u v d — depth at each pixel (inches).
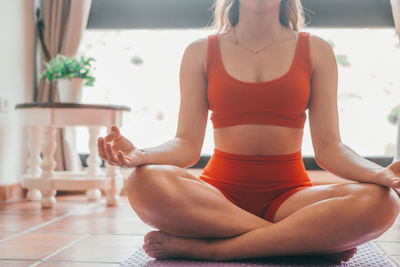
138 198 49.7
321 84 60.6
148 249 54.0
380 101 133.5
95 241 67.9
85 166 142.4
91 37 142.2
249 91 58.2
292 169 59.7
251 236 50.4
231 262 51.2
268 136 58.7
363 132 134.1
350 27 132.0
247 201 58.6
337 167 54.7
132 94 141.2
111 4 139.6
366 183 49.7
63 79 111.0
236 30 63.6
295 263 51.1
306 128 137.8
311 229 48.1
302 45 61.0
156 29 139.2
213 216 50.2
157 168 50.2
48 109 105.0
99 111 105.7
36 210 102.2
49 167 108.5
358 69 134.0
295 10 65.4
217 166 60.8
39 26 137.3
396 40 133.0
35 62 136.1
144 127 140.7
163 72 140.6
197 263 50.8
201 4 137.4
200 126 62.0
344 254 51.8
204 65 62.9
